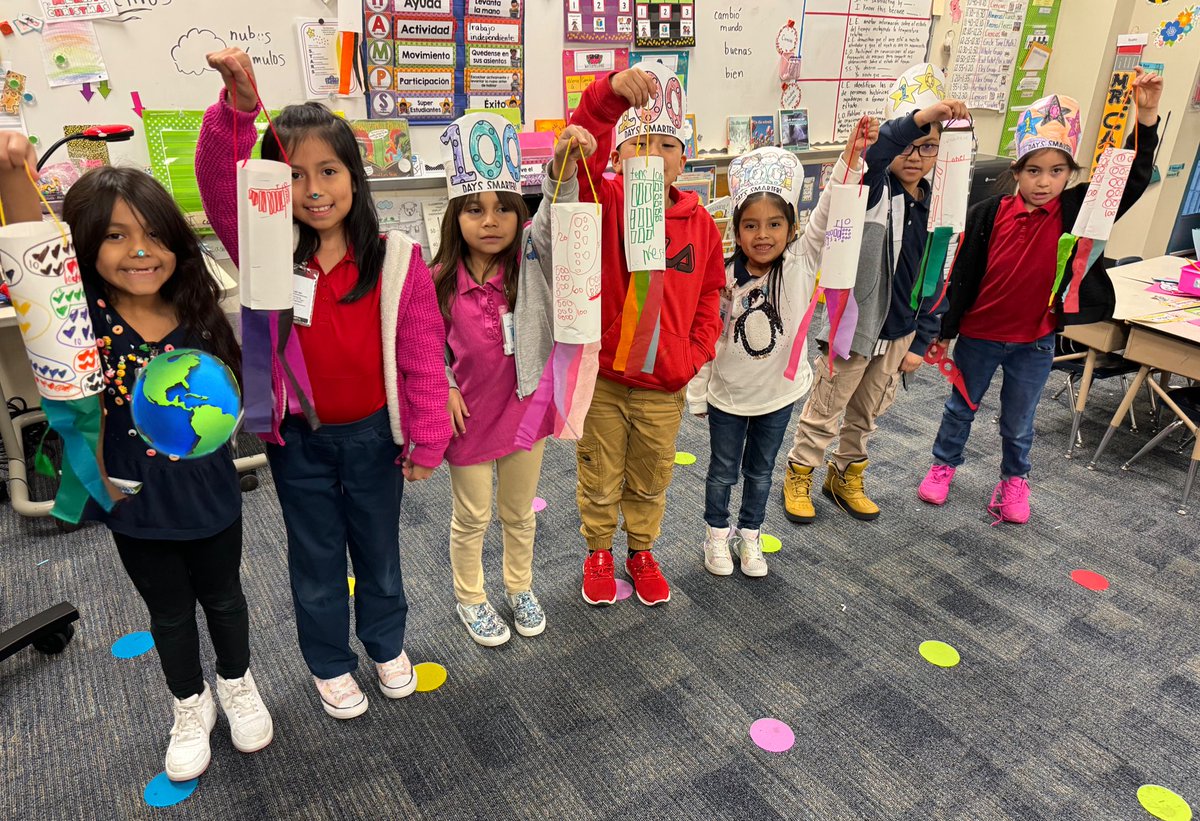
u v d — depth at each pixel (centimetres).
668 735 158
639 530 195
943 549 225
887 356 220
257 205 99
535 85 307
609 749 154
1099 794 147
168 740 153
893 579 210
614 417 175
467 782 146
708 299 174
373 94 274
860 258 198
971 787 148
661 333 164
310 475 135
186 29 239
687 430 296
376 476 139
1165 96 434
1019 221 210
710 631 188
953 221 179
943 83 198
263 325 113
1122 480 266
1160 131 440
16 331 268
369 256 125
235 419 119
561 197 137
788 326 184
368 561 149
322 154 114
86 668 171
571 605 196
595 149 134
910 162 195
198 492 125
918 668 178
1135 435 299
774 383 187
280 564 209
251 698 152
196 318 121
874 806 143
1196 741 159
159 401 112
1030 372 222
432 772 148
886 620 194
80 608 190
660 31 327
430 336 133
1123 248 471
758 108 372
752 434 197
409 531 227
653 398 173
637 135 158
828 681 173
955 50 428
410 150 286
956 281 221
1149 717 165
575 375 142
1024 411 227
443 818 139
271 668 172
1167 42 425
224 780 145
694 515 238
